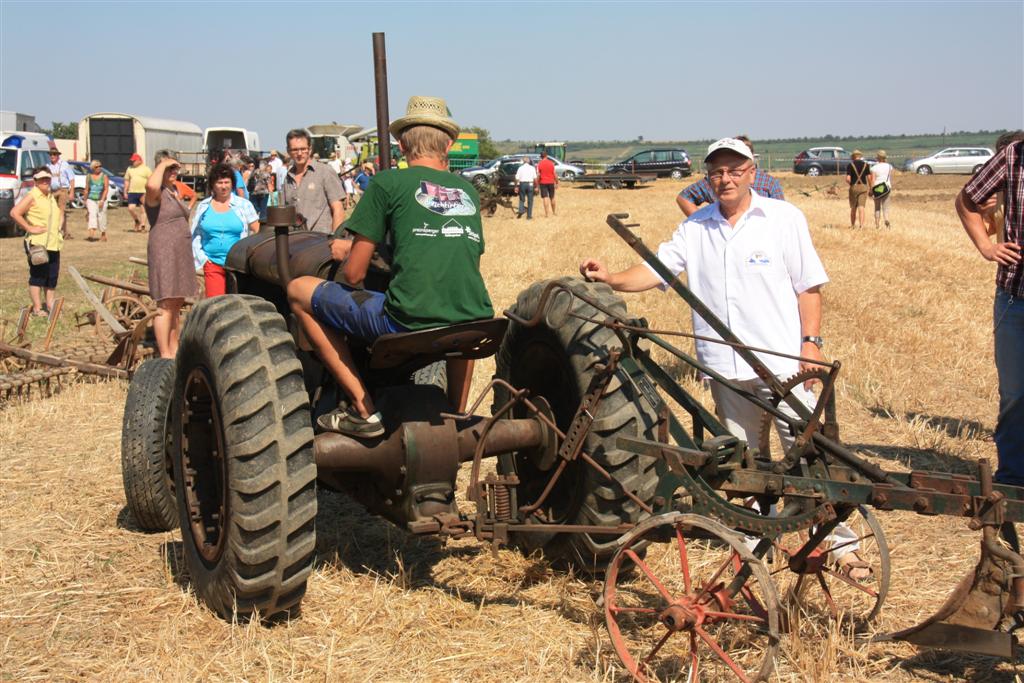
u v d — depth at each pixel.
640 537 3.95
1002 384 5.41
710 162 4.56
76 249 21.48
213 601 4.29
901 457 6.72
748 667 3.88
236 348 4.13
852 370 9.23
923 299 13.70
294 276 4.78
